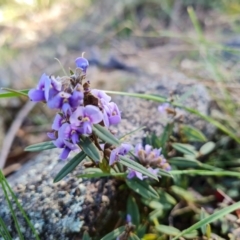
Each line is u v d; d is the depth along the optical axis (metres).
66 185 0.16
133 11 0.45
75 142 0.12
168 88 0.23
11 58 0.40
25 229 0.15
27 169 0.18
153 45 0.39
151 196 0.15
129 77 0.31
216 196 0.18
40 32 0.47
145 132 0.19
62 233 0.15
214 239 0.15
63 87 0.11
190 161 0.17
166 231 0.15
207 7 0.41
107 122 0.12
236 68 0.27
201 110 0.21
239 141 0.18
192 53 0.33
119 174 0.15
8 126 0.28
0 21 0.50
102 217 0.16
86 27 0.45
